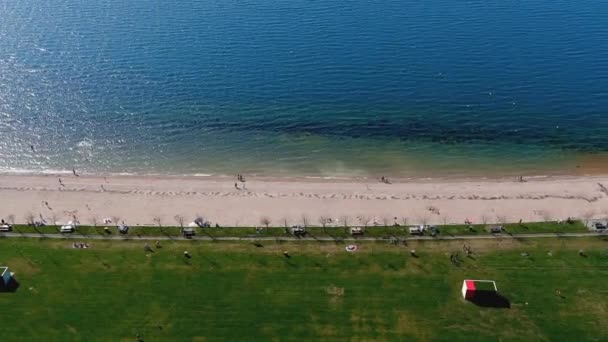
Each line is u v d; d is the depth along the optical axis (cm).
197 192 13662
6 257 11394
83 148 15300
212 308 10250
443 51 19875
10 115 16488
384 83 18012
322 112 16738
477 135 15862
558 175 14338
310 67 18875
